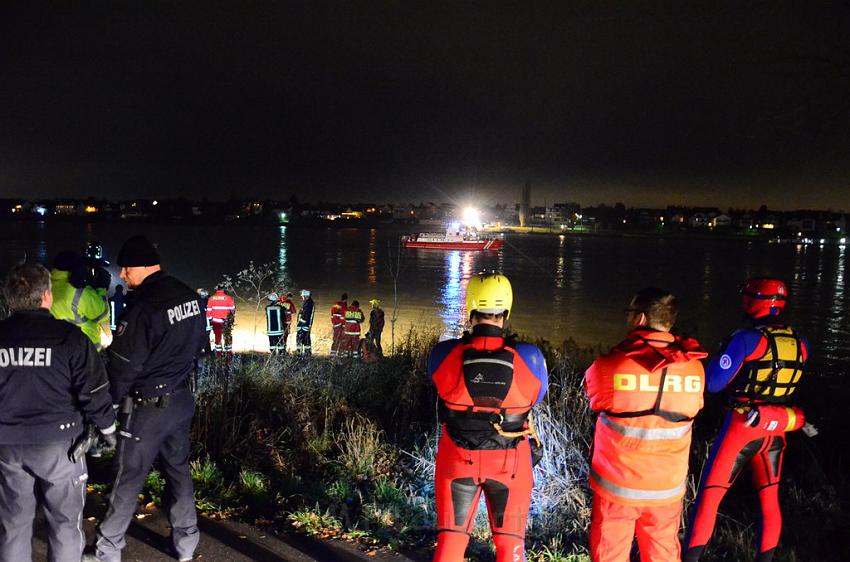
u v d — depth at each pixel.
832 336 27.67
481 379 2.65
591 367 2.90
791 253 115.75
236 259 69.75
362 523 4.13
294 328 22.25
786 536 4.63
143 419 3.18
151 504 4.21
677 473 2.76
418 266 66.81
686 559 3.49
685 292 46.38
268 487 4.70
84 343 2.86
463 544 2.75
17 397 2.75
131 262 3.21
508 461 2.68
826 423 8.82
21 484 2.84
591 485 2.92
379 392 7.79
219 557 3.60
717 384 3.39
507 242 144.25
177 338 3.23
